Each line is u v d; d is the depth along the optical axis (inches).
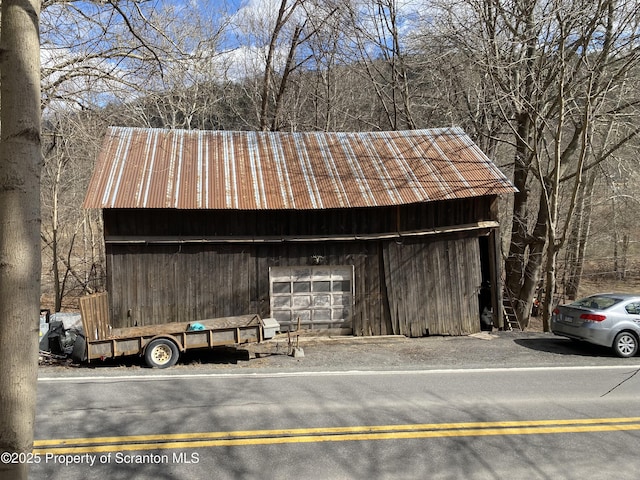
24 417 93.3
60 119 442.3
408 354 460.4
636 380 360.2
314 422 261.4
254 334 437.1
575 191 625.9
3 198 95.8
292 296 542.6
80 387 329.1
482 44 686.5
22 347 93.8
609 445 239.3
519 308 775.7
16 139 97.0
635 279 1244.5
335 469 208.7
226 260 522.9
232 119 1247.5
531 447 235.3
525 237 769.6
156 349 410.3
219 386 335.0
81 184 895.1
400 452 226.7
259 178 550.3
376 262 556.1
